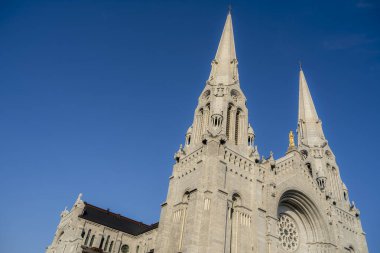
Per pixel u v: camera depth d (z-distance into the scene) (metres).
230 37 72.69
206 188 45.94
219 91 59.66
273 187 53.53
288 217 60.22
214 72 65.62
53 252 78.06
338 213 66.75
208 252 40.09
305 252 58.50
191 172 51.12
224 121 54.66
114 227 80.12
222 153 50.47
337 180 73.25
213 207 43.91
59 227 82.62
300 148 74.56
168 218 49.78
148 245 74.69
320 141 76.31
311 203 60.31
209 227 42.09
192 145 56.34
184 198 50.03
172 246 46.03
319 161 72.44
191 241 41.00
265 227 48.97
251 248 46.03
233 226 46.66
